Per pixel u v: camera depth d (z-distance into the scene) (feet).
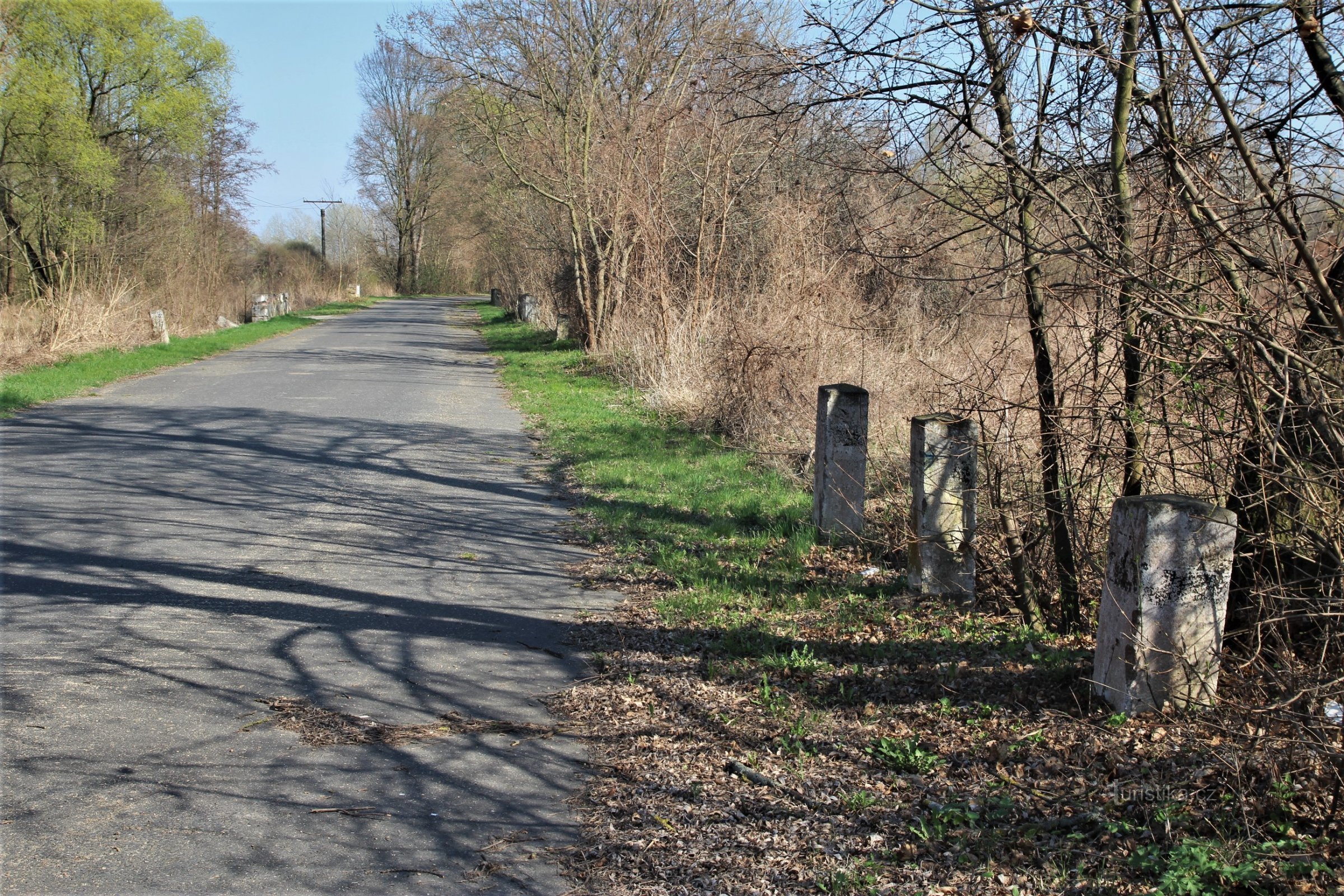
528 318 120.57
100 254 90.79
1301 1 12.87
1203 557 13.62
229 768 13.57
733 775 13.78
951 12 15.65
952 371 31.73
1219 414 14.26
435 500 31.22
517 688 16.87
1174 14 12.52
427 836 12.09
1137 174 15.17
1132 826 11.56
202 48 101.35
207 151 112.78
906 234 19.83
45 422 43.45
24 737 14.12
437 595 21.80
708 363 46.03
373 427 44.73
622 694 16.65
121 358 69.21
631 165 65.72
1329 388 12.90
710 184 55.47
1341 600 12.17
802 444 36.86
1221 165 14.39
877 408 35.99
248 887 10.77
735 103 23.56
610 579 23.49
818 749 14.42
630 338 62.13
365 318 149.07
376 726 15.14
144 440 39.37
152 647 17.92
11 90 82.23
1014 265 15.71
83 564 22.80
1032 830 11.80
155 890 10.63
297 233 264.93
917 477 20.86
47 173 87.61
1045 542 19.36
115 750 13.91
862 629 19.29
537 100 79.87
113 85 98.22
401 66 230.48
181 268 105.09
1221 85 13.89
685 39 68.95
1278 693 13.38
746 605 21.30
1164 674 13.82
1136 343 15.14
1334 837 10.95
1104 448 16.05
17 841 11.48
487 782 13.52
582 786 13.53
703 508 29.99
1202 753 12.80
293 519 28.02
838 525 25.41
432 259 268.41
